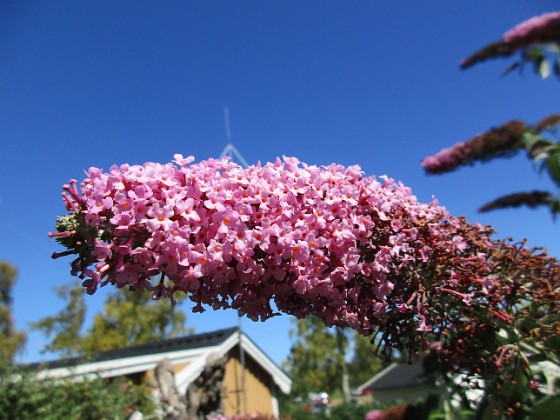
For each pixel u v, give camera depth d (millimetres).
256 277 150
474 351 181
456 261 171
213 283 153
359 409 1837
